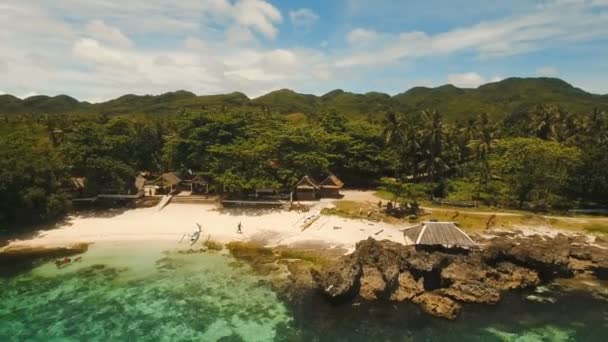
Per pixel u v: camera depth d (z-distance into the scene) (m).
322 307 39.16
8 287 43.19
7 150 57.00
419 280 42.22
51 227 60.44
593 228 59.41
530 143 75.81
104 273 46.75
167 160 85.19
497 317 37.62
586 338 34.50
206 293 42.09
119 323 36.56
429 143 81.38
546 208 70.38
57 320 36.97
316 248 52.91
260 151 72.25
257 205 71.12
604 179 68.00
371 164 89.88
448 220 62.91
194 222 63.75
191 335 34.75
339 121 101.88
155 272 47.12
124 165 70.19
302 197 76.50
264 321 36.88
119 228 60.97
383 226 60.88
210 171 73.19
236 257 51.25
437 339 34.25
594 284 44.34
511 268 44.44
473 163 84.81
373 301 40.12
